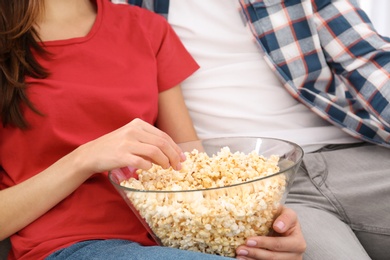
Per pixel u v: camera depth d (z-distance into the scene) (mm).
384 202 1559
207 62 1674
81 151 1198
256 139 1292
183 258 1034
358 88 1667
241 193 1022
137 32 1483
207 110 1664
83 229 1253
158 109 1575
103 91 1342
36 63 1312
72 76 1348
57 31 1411
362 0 2125
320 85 1715
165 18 1665
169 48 1567
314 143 1673
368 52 1664
